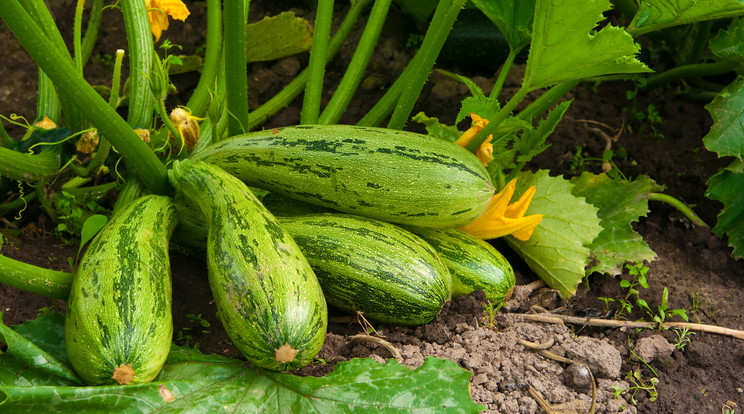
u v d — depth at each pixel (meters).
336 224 1.25
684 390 1.28
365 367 1.17
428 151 1.25
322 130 1.27
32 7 1.26
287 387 1.17
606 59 1.23
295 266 1.16
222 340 1.28
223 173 1.23
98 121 1.22
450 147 1.27
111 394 1.12
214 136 1.34
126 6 1.35
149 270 1.17
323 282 1.24
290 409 1.16
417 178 1.24
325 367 1.23
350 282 1.24
